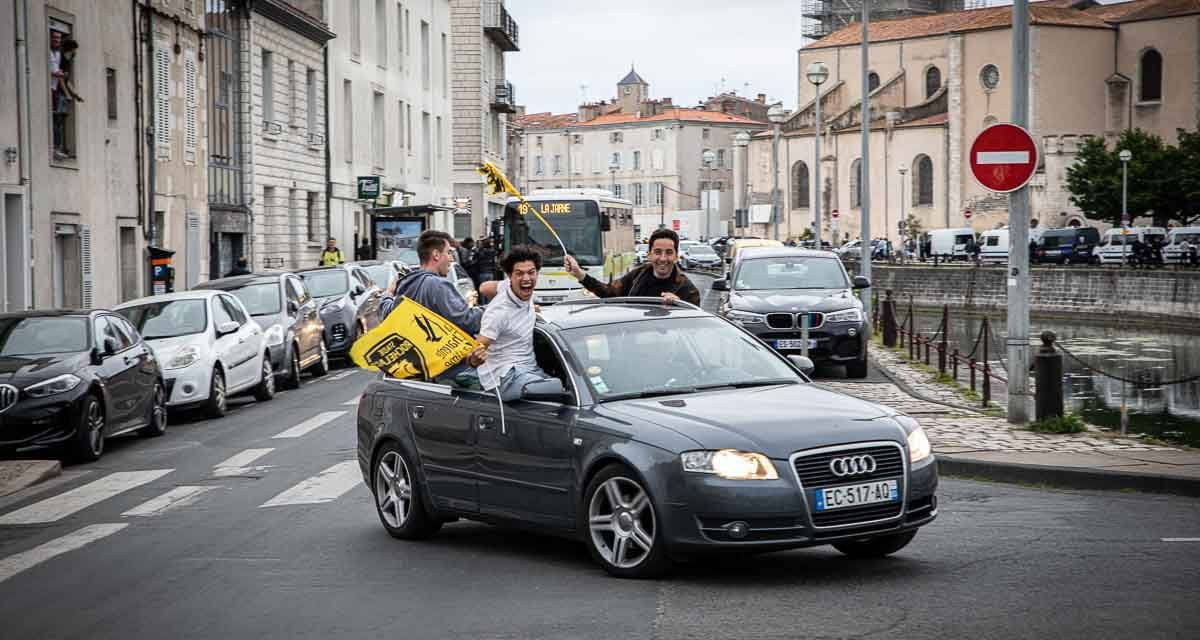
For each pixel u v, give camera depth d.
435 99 68.94
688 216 116.50
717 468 8.05
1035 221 96.50
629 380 9.18
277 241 46.44
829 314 23.67
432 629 7.41
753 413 8.49
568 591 8.26
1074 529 10.04
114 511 12.48
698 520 8.09
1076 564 8.69
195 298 21.72
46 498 13.56
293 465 14.95
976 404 19.25
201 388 20.22
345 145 54.56
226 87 42.31
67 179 30.31
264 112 45.81
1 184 27.14
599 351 9.35
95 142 31.88
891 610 7.54
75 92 30.70
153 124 35.28
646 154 155.88
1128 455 13.52
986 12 109.44
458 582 8.67
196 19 38.81
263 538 10.59
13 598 8.80
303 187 49.34
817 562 9.01
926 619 7.31
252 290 25.73
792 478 8.03
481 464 9.57
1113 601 7.62
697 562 9.02
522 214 42.56
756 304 23.88
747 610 7.62
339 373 28.64
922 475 8.47
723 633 7.11
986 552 9.17
